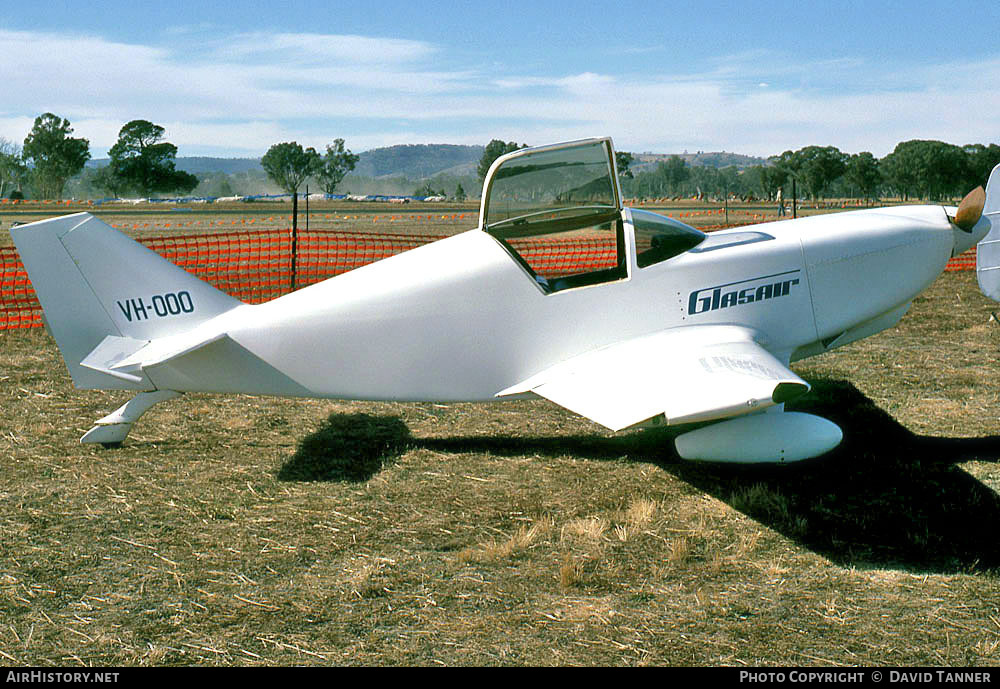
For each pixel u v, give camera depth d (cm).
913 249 567
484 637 312
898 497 443
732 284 516
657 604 335
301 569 369
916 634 308
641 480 477
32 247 493
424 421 601
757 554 378
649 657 297
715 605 333
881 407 610
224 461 514
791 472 484
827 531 402
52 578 360
